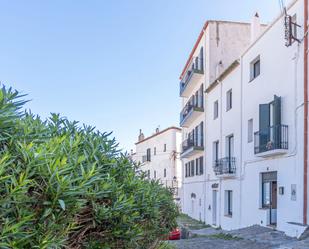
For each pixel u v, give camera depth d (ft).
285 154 50.62
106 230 10.14
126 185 11.85
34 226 7.36
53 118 12.08
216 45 92.53
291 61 49.90
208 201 88.63
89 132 12.32
